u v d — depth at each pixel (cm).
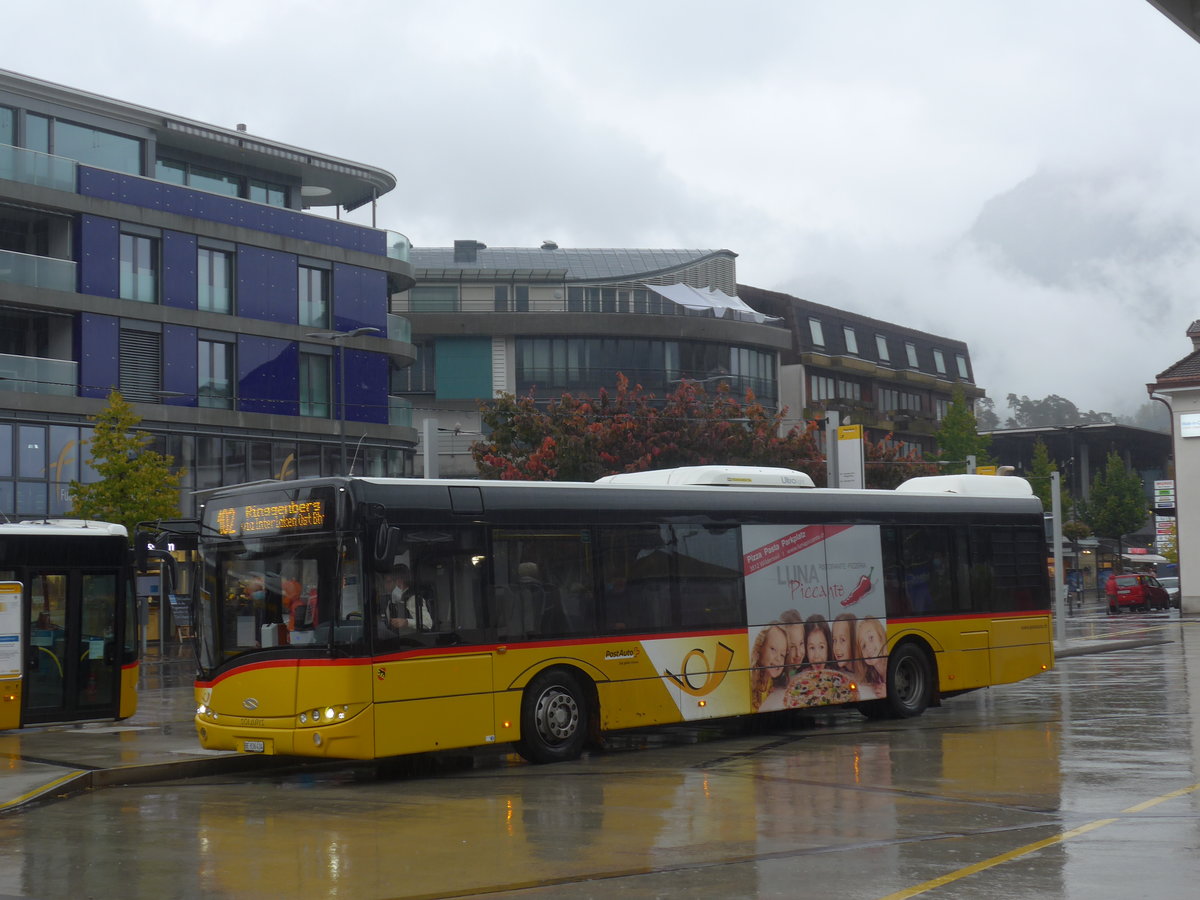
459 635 1441
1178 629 4569
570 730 1533
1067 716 1889
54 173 4253
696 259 8175
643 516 1633
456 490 1470
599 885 852
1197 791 1197
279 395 4856
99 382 4303
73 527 1959
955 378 9781
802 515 1808
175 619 4278
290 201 5184
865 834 1009
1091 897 791
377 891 855
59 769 1420
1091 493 10006
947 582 1978
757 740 1708
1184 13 1066
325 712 1358
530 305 7069
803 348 8088
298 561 1409
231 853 999
